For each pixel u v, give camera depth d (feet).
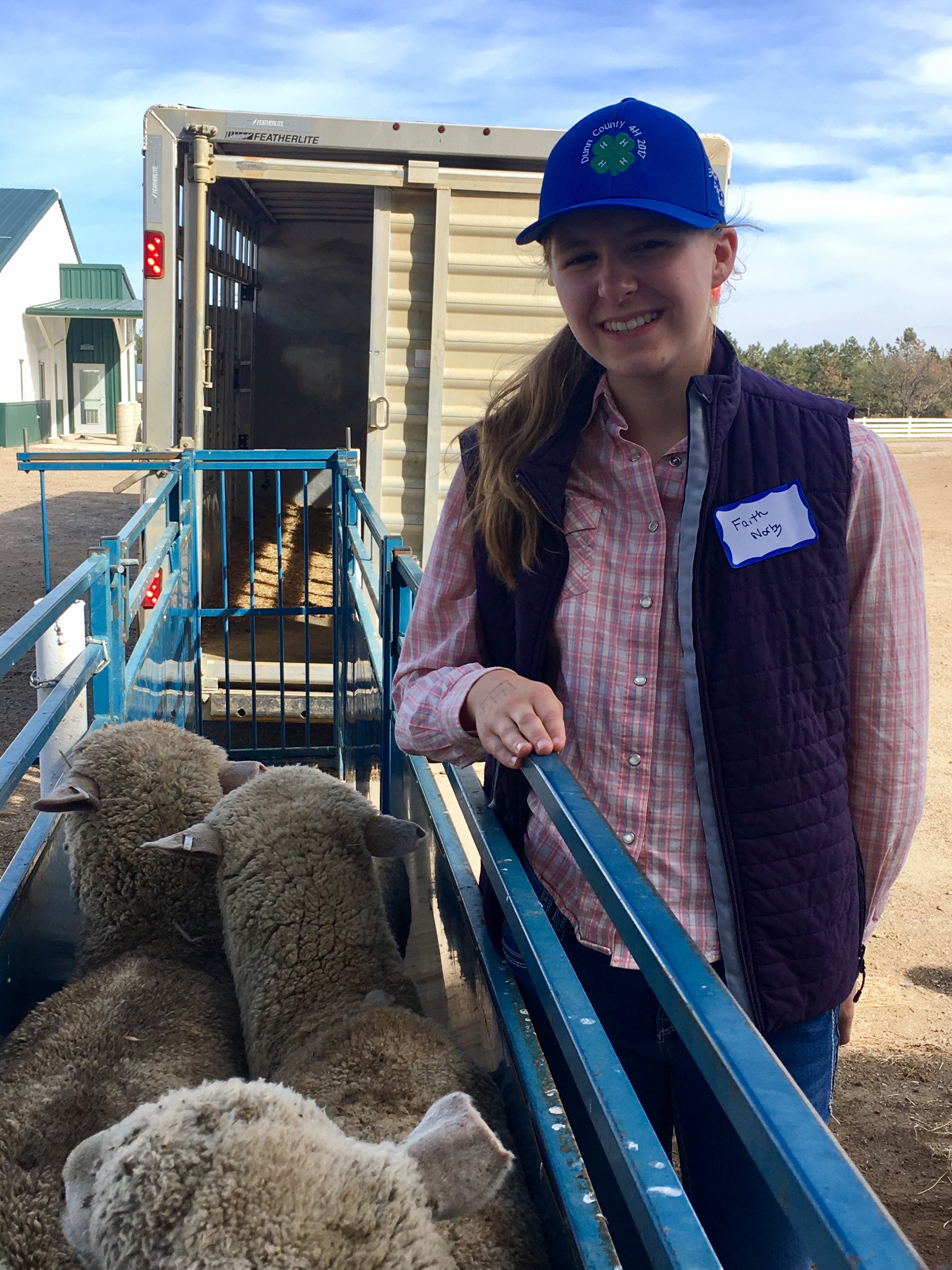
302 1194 3.42
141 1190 3.34
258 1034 6.28
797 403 5.08
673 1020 3.02
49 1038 6.37
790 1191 2.28
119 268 126.93
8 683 27.37
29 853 7.53
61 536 52.65
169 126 19.38
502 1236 4.43
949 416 217.97
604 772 5.36
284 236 35.73
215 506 25.25
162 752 8.20
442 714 5.31
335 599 19.99
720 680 4.93
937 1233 10.58
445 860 6.81
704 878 5.28
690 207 4.76
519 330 20.45
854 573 5.16
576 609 5.36
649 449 5.31
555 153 5.02
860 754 5.34
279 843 6.71
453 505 5.82
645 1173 3.30
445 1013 6.83
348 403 36.65
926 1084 13.15
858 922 5.46
